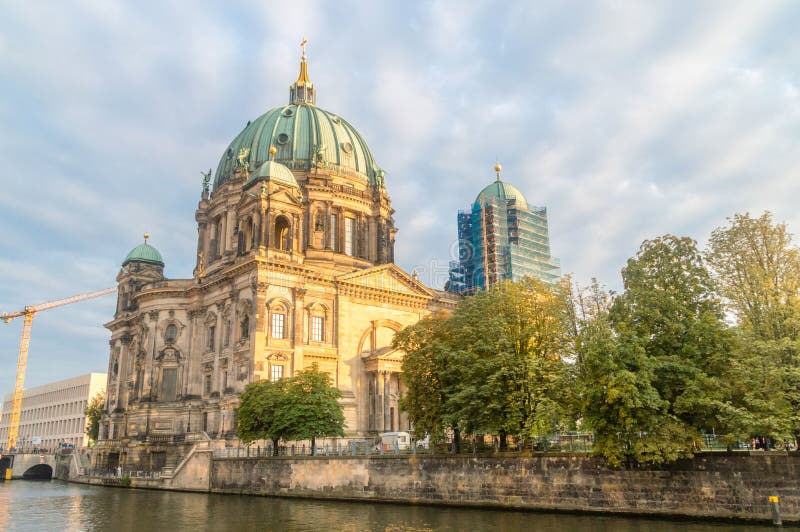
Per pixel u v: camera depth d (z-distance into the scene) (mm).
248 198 93375
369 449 73375
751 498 43344
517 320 59125
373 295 98812
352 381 93625
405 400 65562
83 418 198875
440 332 66250
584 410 48375
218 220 113625
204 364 97750
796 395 43312
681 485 45844
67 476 120688
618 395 44844
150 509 58906
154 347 102375
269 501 64125
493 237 134625
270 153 105812
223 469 76812
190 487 80625
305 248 104438
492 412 56062
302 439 71562
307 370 76312
